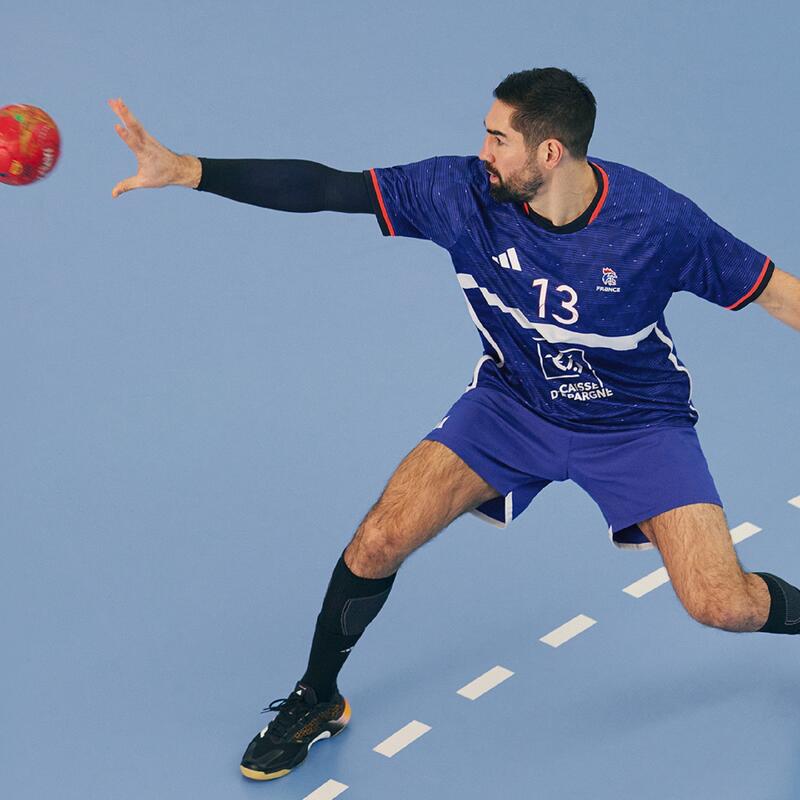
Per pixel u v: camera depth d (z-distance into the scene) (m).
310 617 16.88
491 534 18.05
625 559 17.70
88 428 19.42
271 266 22.41
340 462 19.06
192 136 24.83
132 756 15.09
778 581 14.30
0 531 17.75
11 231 22.75
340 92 26.09
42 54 26.61
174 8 28.12
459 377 20.53
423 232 14.52
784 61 27.38
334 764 15.15
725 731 15.42
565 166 13.63
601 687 16.00
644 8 28.59
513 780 14.91
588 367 14.68
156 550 17.64
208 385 20.22
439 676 16.20
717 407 20.09
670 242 13.95
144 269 22.22
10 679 15.89
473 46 27.42
